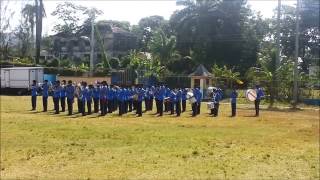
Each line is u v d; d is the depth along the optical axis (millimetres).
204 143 18203
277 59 46969
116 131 21562
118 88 31938
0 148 15969
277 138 20734
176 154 15266
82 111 30359
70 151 15555
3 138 18438
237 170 12797
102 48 71938
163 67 61531
